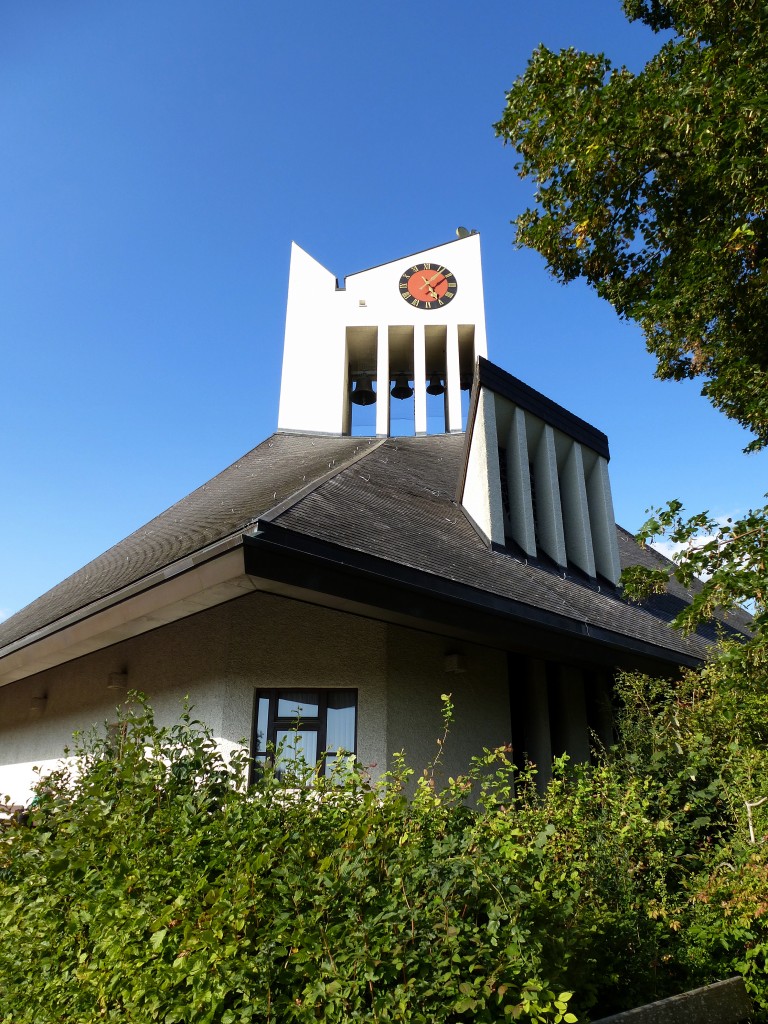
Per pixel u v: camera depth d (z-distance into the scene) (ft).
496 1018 9.71
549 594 31.91
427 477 44.55
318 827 12.03
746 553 15.23
